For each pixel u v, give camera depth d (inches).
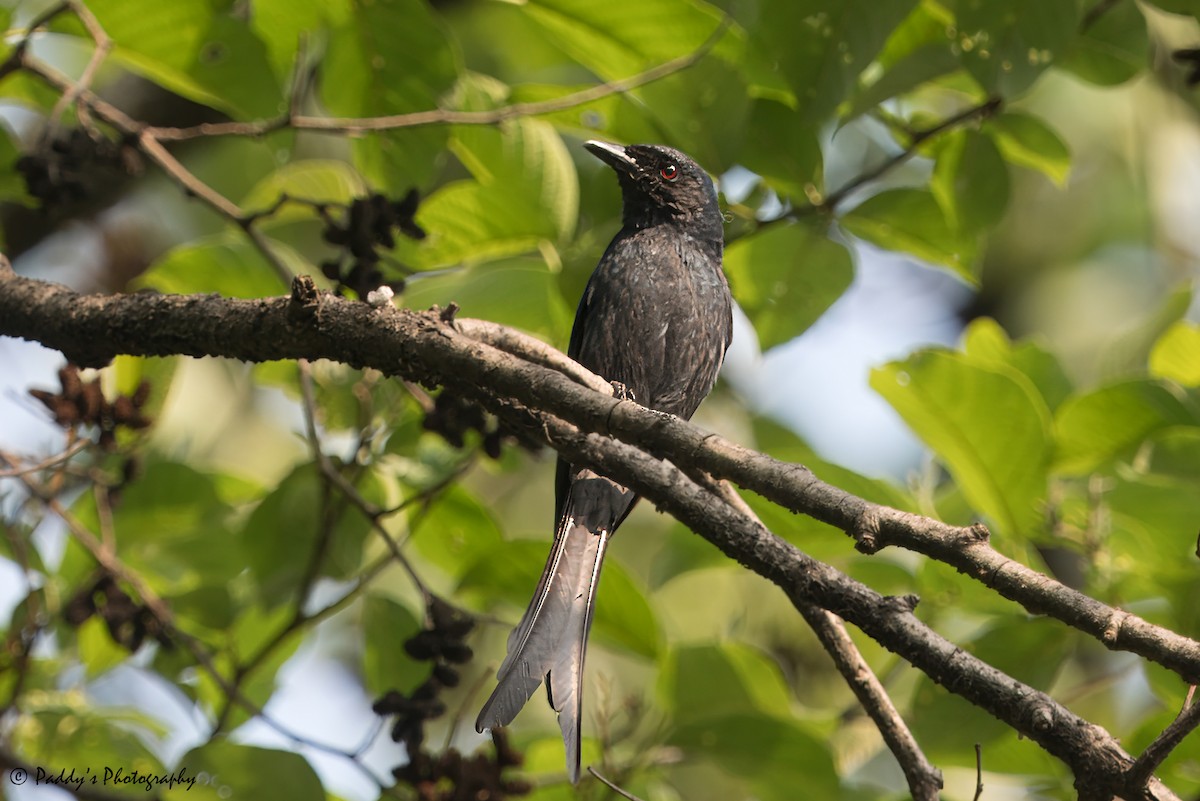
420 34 381.1
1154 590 377.4
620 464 268.7
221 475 454.3
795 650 596.4
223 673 428.5
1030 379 428.5
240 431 579.2
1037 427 358.6
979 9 338.6
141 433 389.1
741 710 388.5
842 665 295.0
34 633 379.9
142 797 353.1
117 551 418.3
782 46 345.4
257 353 291.3
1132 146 647.1
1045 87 640.4
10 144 394.0
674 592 598.5
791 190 399.9
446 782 349.7
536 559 400.2
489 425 355.6
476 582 407.2
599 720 383.2
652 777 398.6
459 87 396.2
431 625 354.6
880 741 437.4
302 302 279.7
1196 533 371.9
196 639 419.2
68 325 307.7
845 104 406.3
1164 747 215.2
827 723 424.2
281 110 389.4
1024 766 383.2
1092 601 221.9
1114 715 543.2
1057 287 690.2
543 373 269.1
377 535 420.2
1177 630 371.6
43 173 363.9
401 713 345.4
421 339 276.2
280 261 366.9
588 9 372.2
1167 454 372.5
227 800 352.2
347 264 412.5
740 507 307.1
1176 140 644.7
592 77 574.9
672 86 380.2
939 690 377.1
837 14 339.0
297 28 397.1
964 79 417.1
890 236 411.5
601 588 386.3
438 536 428.8
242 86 384.8
